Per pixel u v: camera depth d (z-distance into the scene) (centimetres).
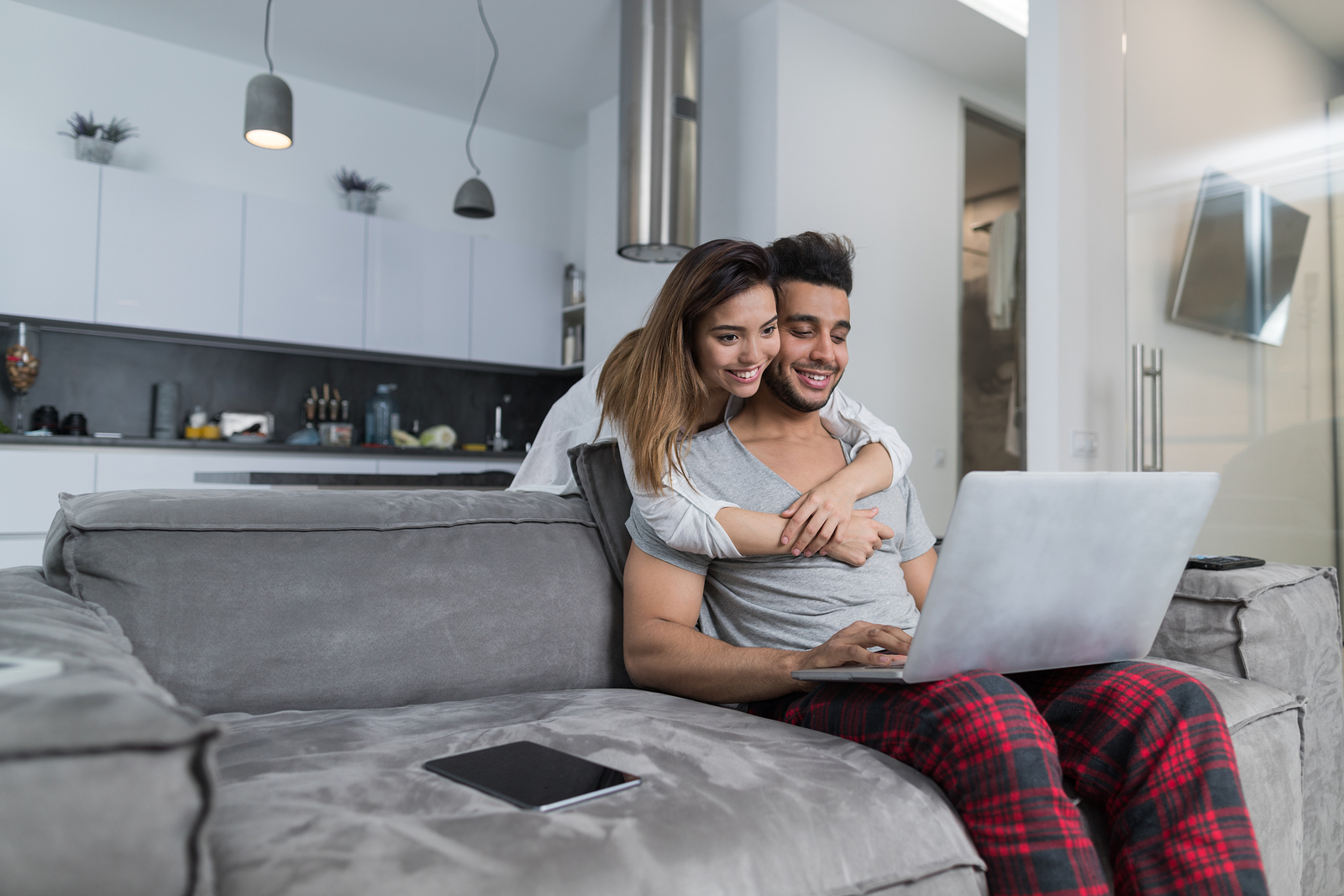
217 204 426
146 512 106
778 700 110
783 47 373
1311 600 143
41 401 410
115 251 399
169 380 442
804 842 71
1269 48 265
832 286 121
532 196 563
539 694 117
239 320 430
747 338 112
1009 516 84
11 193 377
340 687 108
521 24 413
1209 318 278
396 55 449
